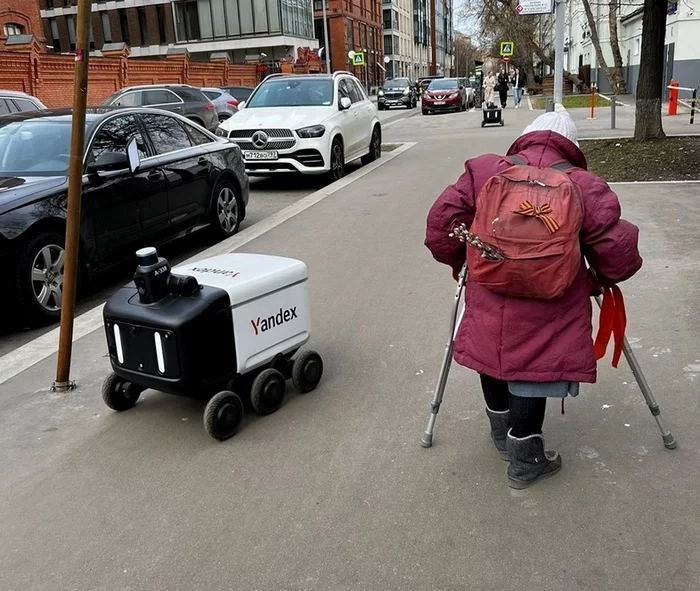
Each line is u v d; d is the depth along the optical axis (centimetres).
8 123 693
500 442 330
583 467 322
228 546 282
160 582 265
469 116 2786
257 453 350
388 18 8581
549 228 251
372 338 489
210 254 747
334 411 389
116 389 395
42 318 566
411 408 388
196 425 383
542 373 273
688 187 929
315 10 6097
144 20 5309
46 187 583
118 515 307
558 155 291
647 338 455
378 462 337
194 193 769
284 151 1173
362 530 288
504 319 275
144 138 720
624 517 286
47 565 278
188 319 343
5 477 342
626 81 3825
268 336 386
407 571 263
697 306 502
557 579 255
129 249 672
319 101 1272
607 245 261
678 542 270
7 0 3459
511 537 279
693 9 2256
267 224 880
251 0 4859
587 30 4288
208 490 321
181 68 3369
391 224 838
